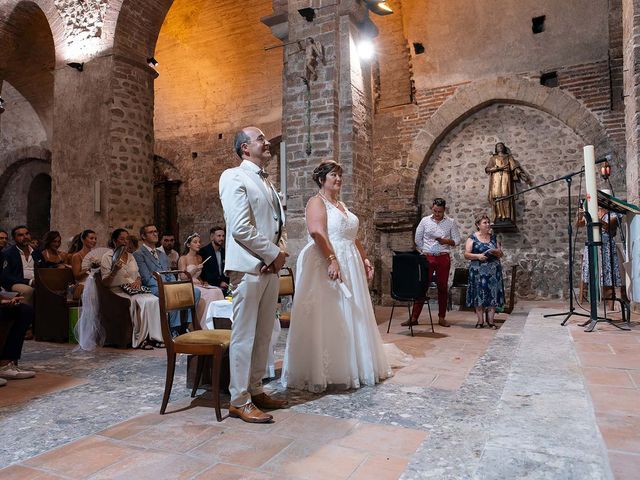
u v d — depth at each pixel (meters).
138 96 8.96
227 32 11.45
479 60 9.46
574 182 9.00
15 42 10.90
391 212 10.12
